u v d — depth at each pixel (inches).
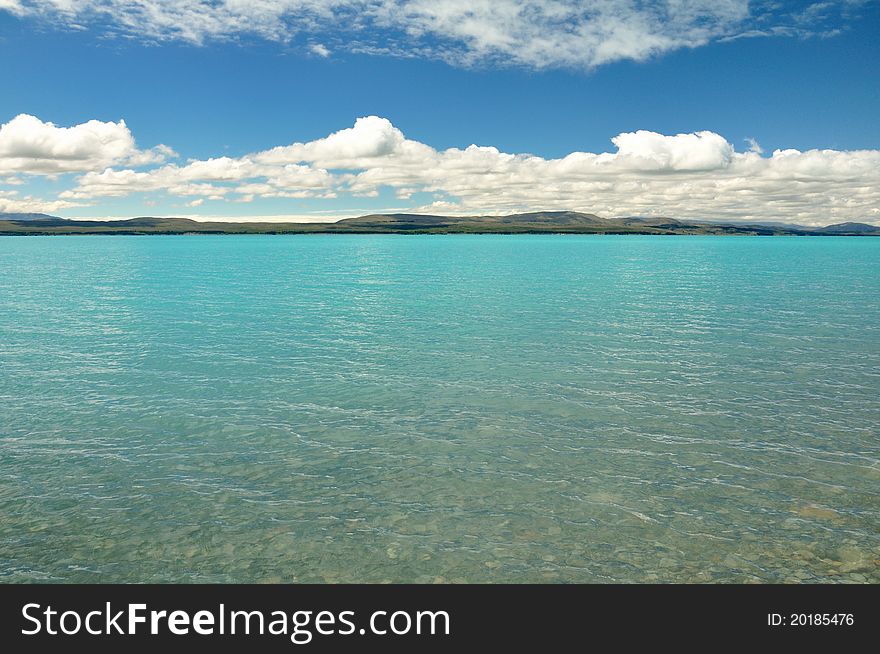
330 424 828.0
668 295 2422.5
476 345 1371.8
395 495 616.7
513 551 518.6
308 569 495.8
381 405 913.5
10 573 483.8
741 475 664.4
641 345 1370.6
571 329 1592.0
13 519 561.0
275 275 3533.5
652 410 892.6
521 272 3816.4
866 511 582.6
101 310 1959.9
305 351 1305.4
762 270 4010.8
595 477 659.4
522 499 608.7
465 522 564.7
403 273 3722.9
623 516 574.6
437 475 663.8
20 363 1178.0
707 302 2181.3
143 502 597.3
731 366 1162.0
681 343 1392.7
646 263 4881.9
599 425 826.8
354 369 1138.0
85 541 527.8
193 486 633.6
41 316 1818.4
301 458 709.9
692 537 538.6
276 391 986.1
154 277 3358.8
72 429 799.7
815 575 486.0
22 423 821.9
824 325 1646.2
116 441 758.5
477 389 1001.5
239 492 621.3
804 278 3299.7
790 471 674.2
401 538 538.0
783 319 1759.4
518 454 724.0
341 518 570.9
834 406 908.6
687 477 660.1
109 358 1228.5
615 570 494.0
